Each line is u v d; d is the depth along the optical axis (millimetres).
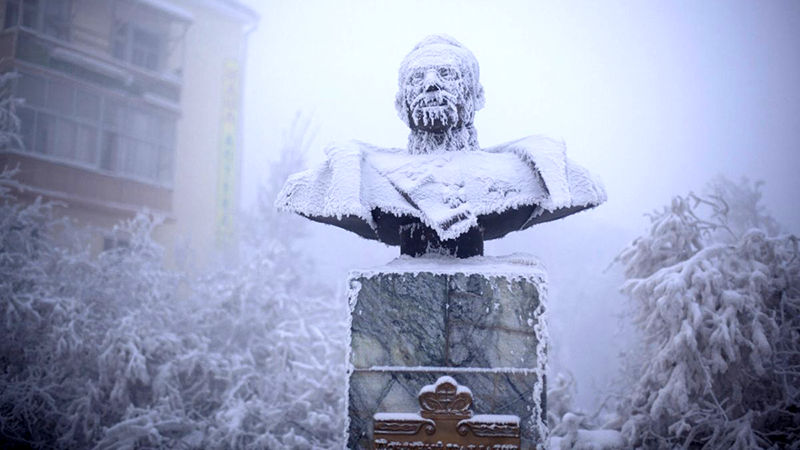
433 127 3818
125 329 9812
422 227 3787
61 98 17312
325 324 11242
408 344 3451
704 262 7305
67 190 17047
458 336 3439
